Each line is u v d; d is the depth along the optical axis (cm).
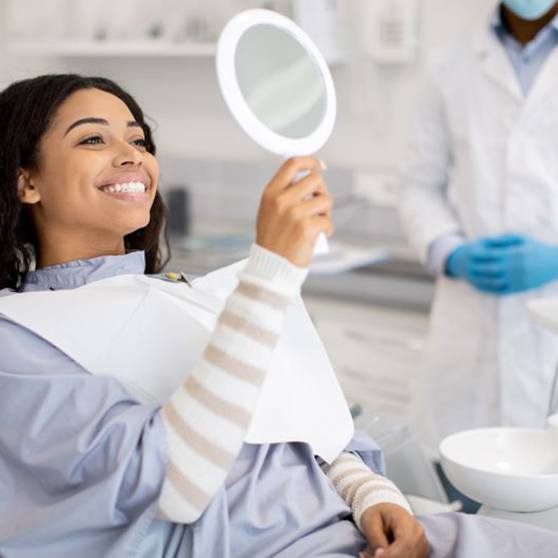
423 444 281
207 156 403
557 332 176
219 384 123
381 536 137
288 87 131
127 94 171
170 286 155
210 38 366
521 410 261
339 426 154
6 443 133
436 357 278
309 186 124
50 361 141
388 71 350
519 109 256
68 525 127
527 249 252
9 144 157
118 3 382
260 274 123
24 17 404
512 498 147
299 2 332
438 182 285
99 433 127
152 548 130
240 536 134
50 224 161
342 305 331
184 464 124
